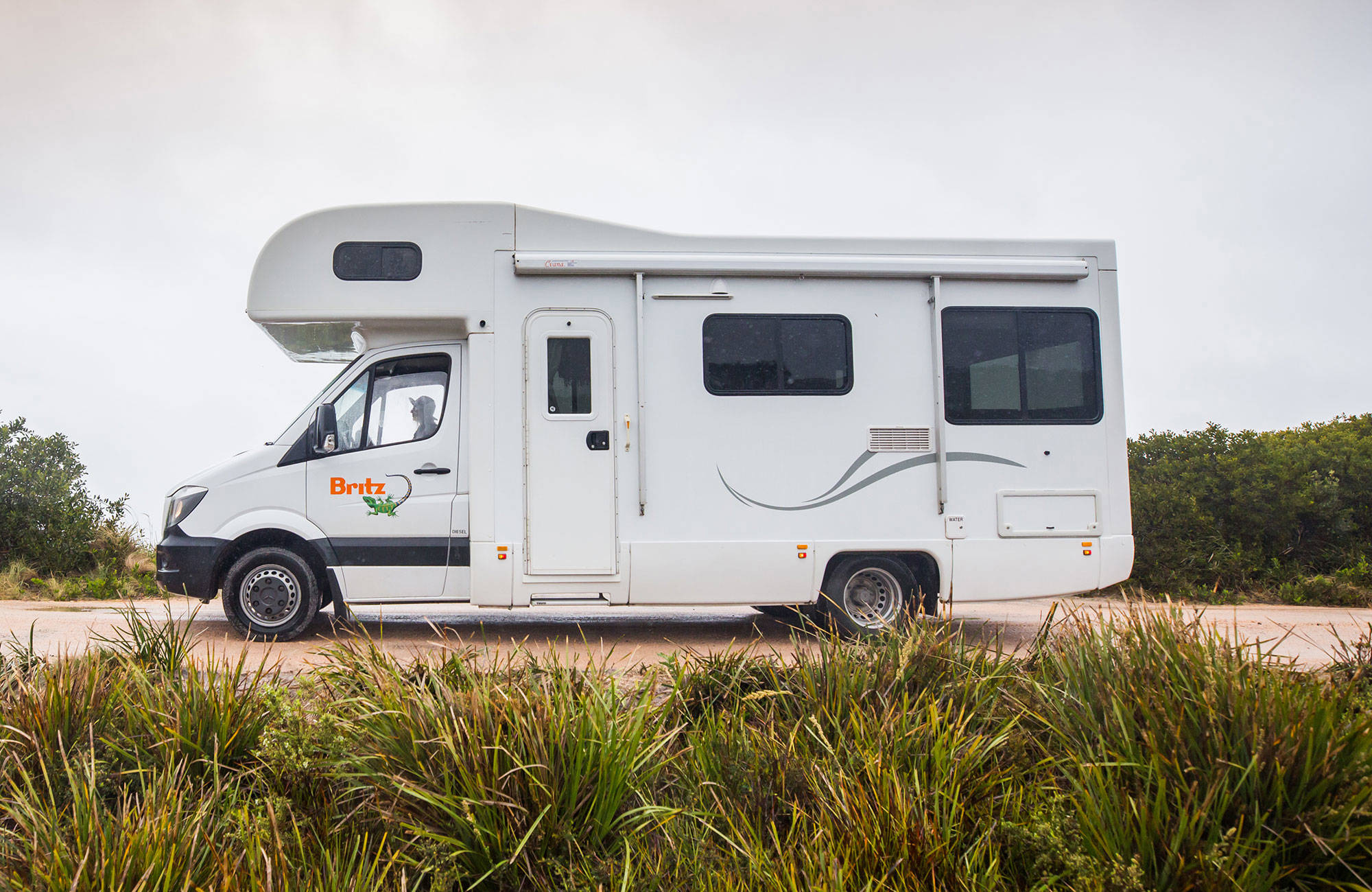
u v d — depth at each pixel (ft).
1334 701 10.40
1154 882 8.82
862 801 9.85
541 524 23.57
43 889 8.43
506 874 9.70
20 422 42.86
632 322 24.21
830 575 24.52
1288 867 8.84
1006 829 9.84
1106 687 11.52
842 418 24.34
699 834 10.41
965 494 24.44
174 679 13.20
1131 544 24.84
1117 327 25.27
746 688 14.30
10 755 10.95
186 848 9.02
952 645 14.37
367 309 23.80
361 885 8.89
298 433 24.43
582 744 10.44
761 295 24.44
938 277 24.63
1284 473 41.91
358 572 23.89
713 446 24.00
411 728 10.69
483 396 23.72
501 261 24.06
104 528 41.60
